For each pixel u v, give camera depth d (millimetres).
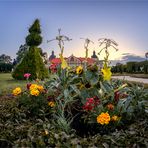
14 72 18297
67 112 5250
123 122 4863
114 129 4574
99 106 4738
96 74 5223
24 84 15133
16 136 3662
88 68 5289
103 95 5195
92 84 5152
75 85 5383
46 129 3758
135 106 5176
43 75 18078
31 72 17844
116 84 6047
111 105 4742
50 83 5820
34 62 17953
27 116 5082
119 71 38156
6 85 14570
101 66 5516
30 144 3344
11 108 5262
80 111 5184
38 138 3443
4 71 38031
